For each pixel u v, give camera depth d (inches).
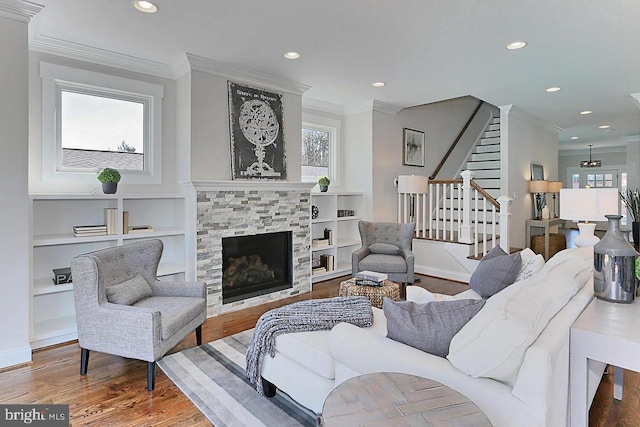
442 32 123.6
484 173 275.7
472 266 200.1
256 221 165.5
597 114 251.1
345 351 66.3
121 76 146.0
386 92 196.4
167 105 158.6
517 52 140.3
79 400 89.6
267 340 87.4
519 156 249.6
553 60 148.3
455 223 246.5
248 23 117.7
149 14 111.9
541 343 51.5
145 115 154.4
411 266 175.0
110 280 108.7
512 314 53.7
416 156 250.2
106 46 135.3
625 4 104.2
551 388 49.3
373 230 197.3
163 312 106.3
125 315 95.0
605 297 76.4
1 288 103.7
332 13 111.2
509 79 173.2
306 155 219.3
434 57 145.9
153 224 157.2
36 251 131.0
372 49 138.2
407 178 214.8
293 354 81.3
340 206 234.7
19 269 106.7
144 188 153.6
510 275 106.5
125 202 149.7
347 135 232.2
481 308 61.4
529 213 265.4
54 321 130.6
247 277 168.9
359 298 103.5
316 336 81.9
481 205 254.7
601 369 87.0
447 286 196.2
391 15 112.1
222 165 157.6
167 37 128.1
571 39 128.0
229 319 148.2
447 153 276.4
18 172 106.0
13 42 103.7
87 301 98.4
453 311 62.9
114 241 144.5
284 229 176.7
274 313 92.4
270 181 167.6
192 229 147.5
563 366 57.4
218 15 112.5
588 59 147.0
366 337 66.1
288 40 130.5
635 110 238.4
